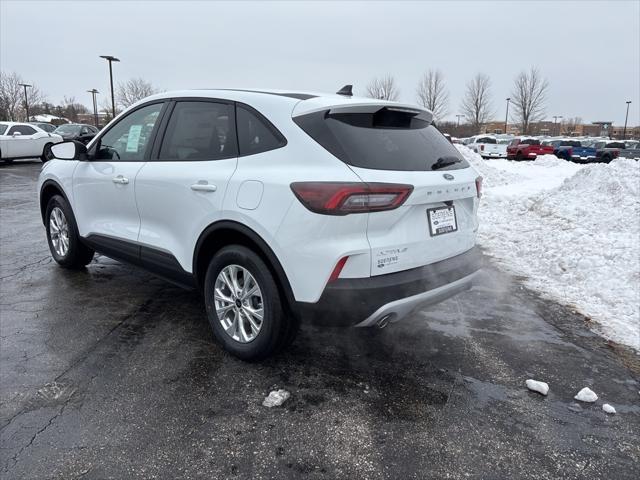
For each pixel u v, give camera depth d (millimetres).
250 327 3545
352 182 2906
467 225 3758
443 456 2633
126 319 4254
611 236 6715
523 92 59000
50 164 5574
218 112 3705
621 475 2539
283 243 3068
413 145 3420
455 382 3381
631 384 3438
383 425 2875
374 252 2998
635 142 30484
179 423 2834
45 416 2865
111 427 2781
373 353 3768
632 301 4883
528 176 17953
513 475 2514
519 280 5773
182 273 3863
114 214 4523
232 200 3322
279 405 3025
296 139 3184
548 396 3254
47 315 4301
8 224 8172
